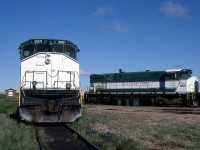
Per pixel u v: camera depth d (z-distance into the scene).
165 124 18.70
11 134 12.71
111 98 48.16
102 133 15.09
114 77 48.00
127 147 10.53
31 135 13.23
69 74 18.66
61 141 12.59
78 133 13.73
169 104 42.59
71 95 17.53
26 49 18.59
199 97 40.44
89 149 11.04
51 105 16.95
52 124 18.47
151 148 11.22
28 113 16.97
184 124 18.62
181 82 41.28
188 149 11.10
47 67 18.41
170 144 12.09
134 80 45.72
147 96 44.25
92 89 50.69
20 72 18.28
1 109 26.09
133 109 34.53
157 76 43.41
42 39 18.61
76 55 19.20
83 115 22.56
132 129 16.47
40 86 18.23
